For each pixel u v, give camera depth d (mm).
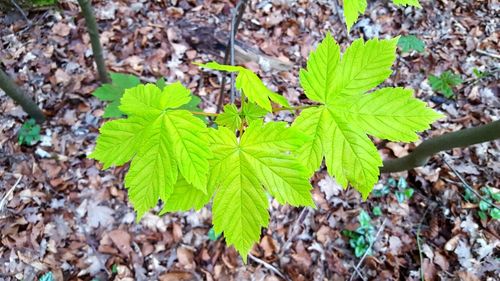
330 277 3350
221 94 2826
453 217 3533
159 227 3453
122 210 3531
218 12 4660
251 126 1059
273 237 3439
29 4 4438
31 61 4215
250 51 4328
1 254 3254
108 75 3988
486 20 4805
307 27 4676
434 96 4188
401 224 3547
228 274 3307
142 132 1029
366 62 1092
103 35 4398
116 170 3695
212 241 3418
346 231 3500
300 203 1024
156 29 4457
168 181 988
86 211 3494
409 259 3420
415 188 3705
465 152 3814
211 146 1041
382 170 3143
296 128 1048
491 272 3299
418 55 4473
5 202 3463
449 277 3299
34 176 3607
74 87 4062
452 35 4660
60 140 3797
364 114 1081
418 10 4793
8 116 3850
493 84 4270
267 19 4633
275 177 1027
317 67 1110
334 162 1084
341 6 4832
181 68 4242
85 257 3314
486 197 3578
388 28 4691
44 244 3332
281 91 4164
